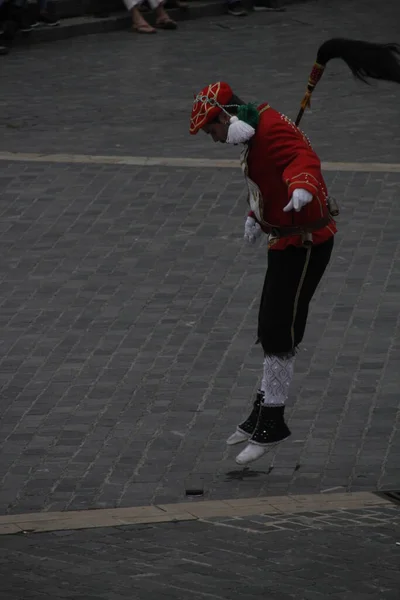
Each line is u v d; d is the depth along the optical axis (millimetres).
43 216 29531
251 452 17922
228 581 13484
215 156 33969
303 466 18297
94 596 13000
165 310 24297
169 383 21234
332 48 17453
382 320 23500
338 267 26125
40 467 18438
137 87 41469
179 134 36281
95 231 28547
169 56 45688
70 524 15930
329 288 25062
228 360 22031
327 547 14672
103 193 31000
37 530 15688
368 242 27453
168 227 28688
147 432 19516
